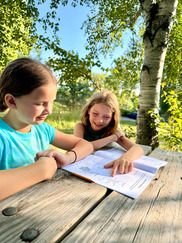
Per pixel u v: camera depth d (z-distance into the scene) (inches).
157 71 121.1
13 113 38.9
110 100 67.1
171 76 189.6
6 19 215.0
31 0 189.5
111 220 22.3
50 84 32.4
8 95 32.2
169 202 27.7
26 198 25.4
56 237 18.6
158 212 24.9
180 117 112.8
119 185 31.9
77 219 22.4
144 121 124.8
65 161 38.0
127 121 501.7
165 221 23.0
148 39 120.1
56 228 19.9
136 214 24.0
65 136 52.9
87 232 19.8
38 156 36.4
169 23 117.1
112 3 198.7
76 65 134.6
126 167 38.8
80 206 24.5
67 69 132.9
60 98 579.8
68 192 28.1
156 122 121.7
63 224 20.7
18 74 30.8
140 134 126.7
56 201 25.3
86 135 76.5
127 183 33.0
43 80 31.0
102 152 51.2
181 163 46.8
